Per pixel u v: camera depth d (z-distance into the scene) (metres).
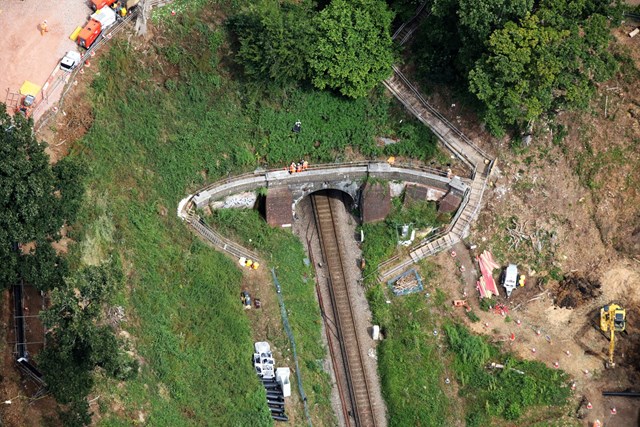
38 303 92.06
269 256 107.06
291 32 102.31
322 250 109.81
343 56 104.25
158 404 94.06
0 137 84.94
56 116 98.50
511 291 109.44
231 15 105.62
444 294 108.94
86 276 84.62
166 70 104.19
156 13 104.56
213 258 103.44
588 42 101.75
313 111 108.12
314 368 104.00
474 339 107.00
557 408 105.75
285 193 107.62
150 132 102.56
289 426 100.25
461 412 104.75
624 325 108.62
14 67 100.88
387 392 104.50
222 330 100.12
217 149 105.50
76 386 84.56
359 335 106.94
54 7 105.44
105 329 85.62
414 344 106.31
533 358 107.50
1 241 84.56
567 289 110.00
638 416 106.38
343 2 104.94
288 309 105.25
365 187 109.06
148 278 98.19
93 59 101.88
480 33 101.62
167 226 102.06
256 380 99.75
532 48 100.06
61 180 89.31
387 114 109.94
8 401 88.38
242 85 106.25
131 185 100.44
